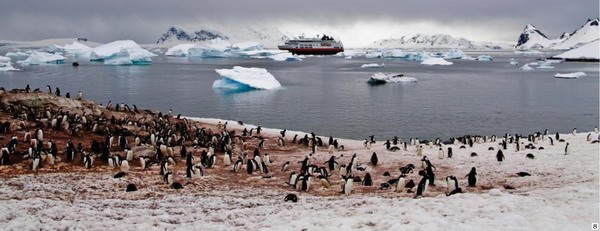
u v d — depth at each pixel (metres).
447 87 90.44
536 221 13.03
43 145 27.83
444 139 45.16
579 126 51.91
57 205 17.02
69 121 33.72
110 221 14.77
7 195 19.02
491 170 25.34
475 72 133.00
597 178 20.25
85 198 18.92
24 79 99.81
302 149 34.25
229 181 22.97
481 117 57.03
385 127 50.88
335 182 22.64
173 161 26.41
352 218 14.17
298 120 54.75
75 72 121.19
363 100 71.12
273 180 23.25
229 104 66.81
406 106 65.19
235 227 14.01
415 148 34.22
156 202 18.05
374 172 25.66
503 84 96.12
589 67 155.00
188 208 17.11
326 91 82.81
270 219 14.89
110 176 23.08
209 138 33.81
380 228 13.16
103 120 35.06
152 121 39.53
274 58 196.75
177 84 94.19
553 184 20.33
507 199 15.87
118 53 153.75
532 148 32.31
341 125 51.84
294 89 85.88
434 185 21.44
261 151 32.94
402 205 16.16
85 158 24.80
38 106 37.59
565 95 77.56
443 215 14.42
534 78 110.81
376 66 155.00
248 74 87.06
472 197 16.56
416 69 147.25
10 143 26.34
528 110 62.16
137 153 27.42
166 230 13.91
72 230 13.81
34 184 20.80
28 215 15.30
